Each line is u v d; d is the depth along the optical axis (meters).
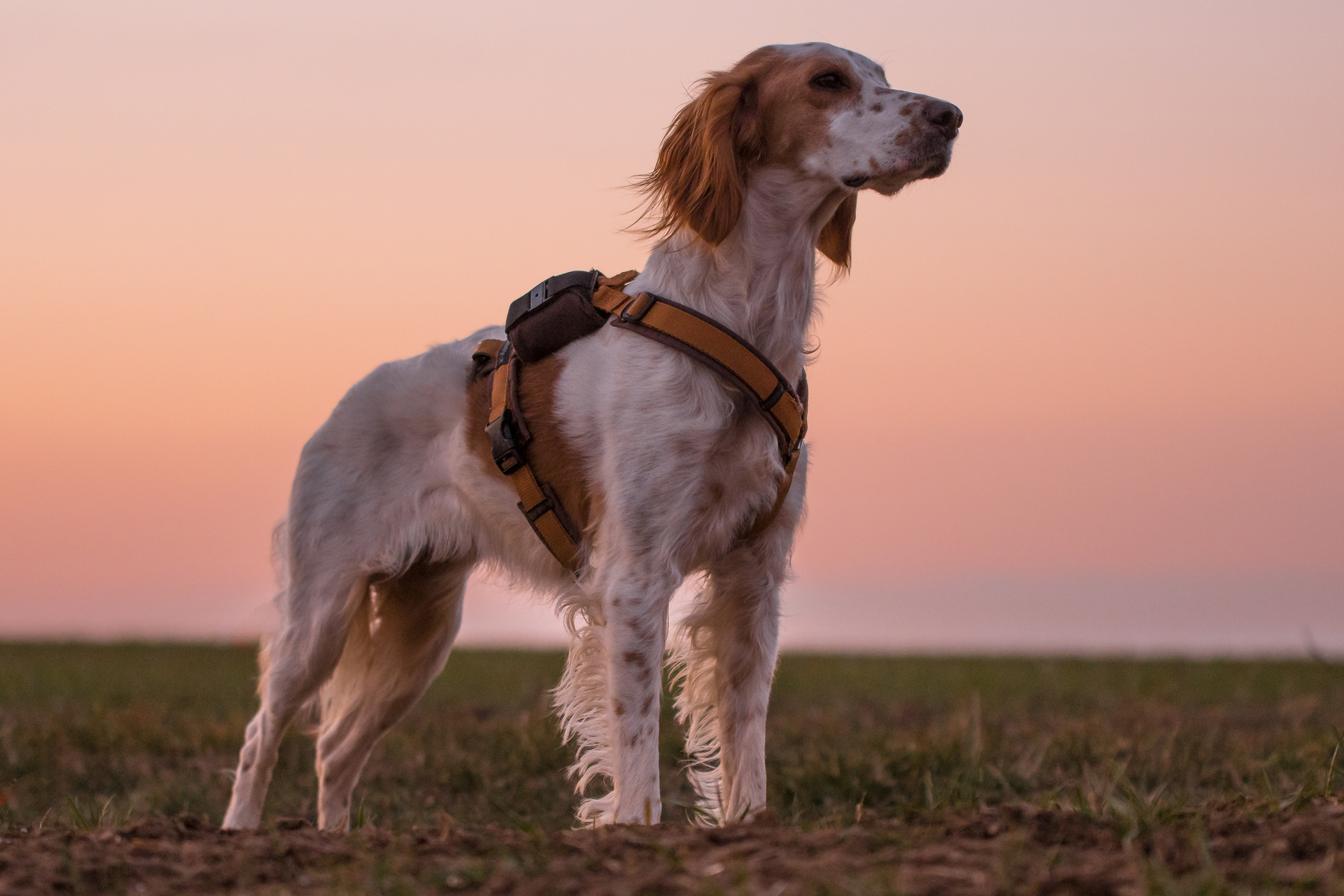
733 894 2.18
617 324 3.60
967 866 2.37
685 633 3.78
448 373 4.23
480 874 2.38
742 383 3.46
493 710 7.80
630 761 3.43
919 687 9.24
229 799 4.97
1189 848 2.50
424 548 4.24
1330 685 9.06
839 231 3.91
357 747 4.53
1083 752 5.37
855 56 3.55
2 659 12.20
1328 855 2.36
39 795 4.99
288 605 4.35
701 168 3.49
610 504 3.51
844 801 4.64
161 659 12.24
